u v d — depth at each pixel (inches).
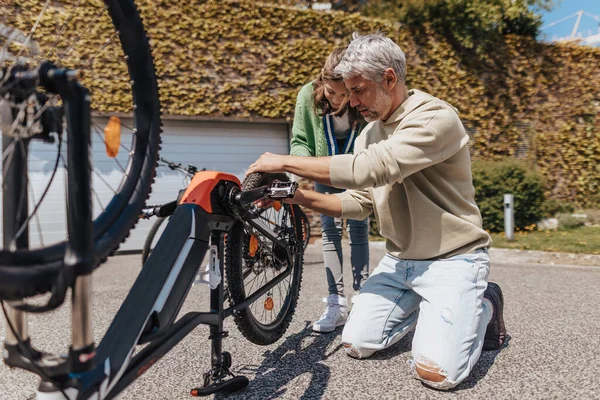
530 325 108.4
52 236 218.2
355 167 71.3
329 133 111.4
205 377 69.0
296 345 95.1
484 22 323.3
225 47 279.6
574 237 268.7
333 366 83.2
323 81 100.0
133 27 60.3
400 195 83.6
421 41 324.8
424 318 76.2
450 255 81.1
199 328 109.0
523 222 306.3
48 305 40.1
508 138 344.5
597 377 76.5
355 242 113.1
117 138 46.5
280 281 89.3
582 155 354.0
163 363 86.1
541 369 80.4
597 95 355.3
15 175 42.1
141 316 52.0
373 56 74.4
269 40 289.3
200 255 63.9
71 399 41.6
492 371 79.9
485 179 297.7
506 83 343.0
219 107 278.4
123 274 188.4
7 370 82.7
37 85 39.1
